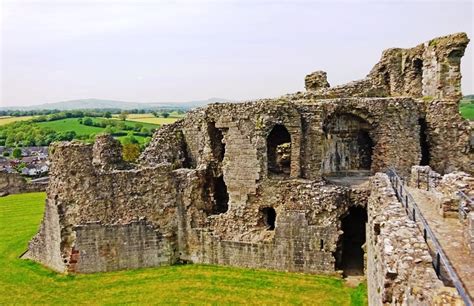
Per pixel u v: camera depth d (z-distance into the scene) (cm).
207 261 2741
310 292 2272
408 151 2873
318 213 2489
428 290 854
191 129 3297
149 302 2267
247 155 2694
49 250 2797
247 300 2233
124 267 2694
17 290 2459
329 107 2856
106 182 2664
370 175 2959
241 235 2672
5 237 3556
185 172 2775
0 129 16438
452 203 1516
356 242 2853
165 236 2741
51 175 2764
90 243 2661
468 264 1083
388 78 3584
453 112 2948
